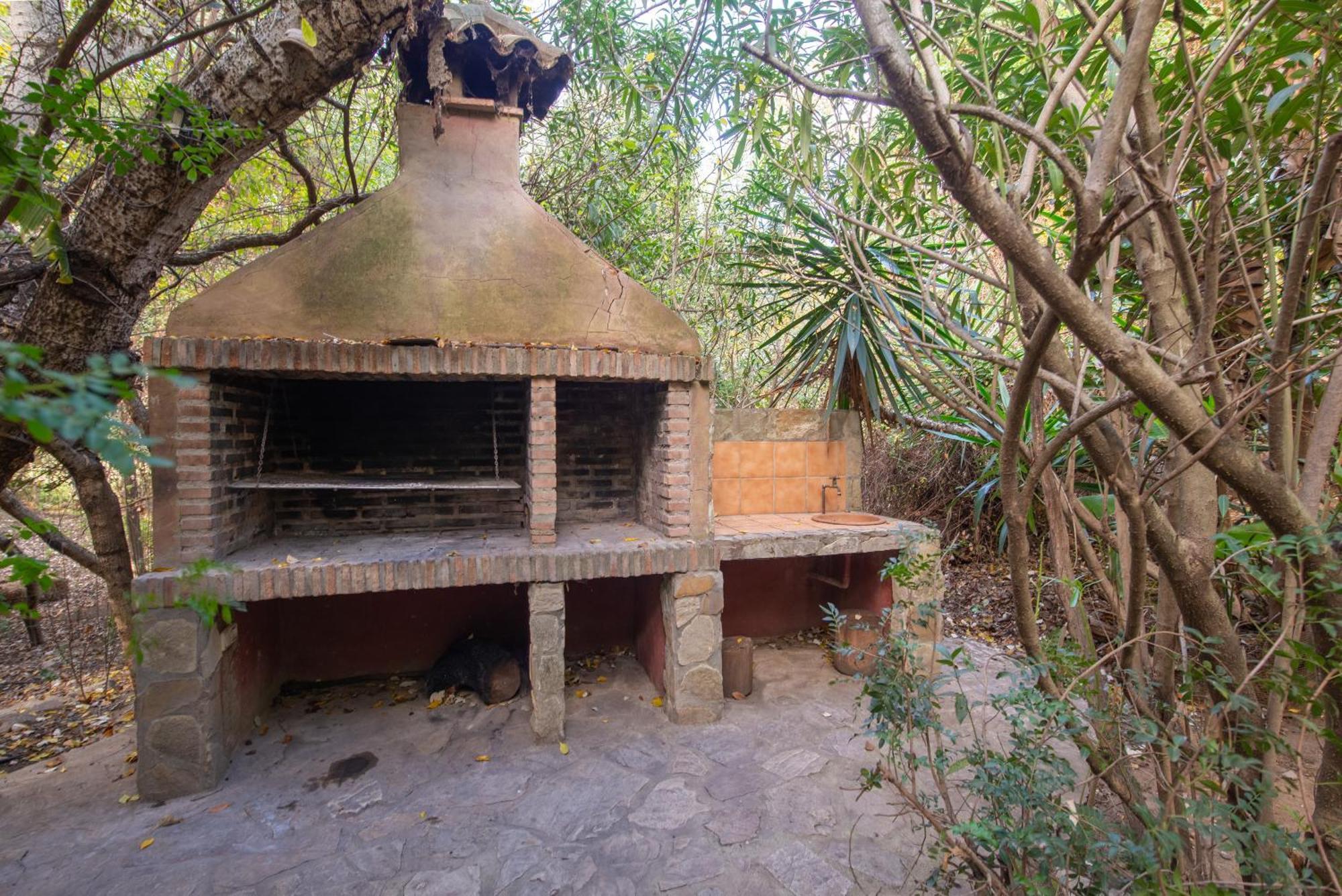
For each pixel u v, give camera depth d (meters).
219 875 2.43
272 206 5.74
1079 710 1.61
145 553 6.07
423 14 3.02
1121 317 3.07
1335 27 1.43
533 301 3.39
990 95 1.79
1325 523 1.42
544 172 5.98
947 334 3.38
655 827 2.71
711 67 3.32
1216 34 1.94
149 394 2.87
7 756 3.50
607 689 4.12
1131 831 1.45
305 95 2.91
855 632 4.18
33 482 5.05
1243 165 1.99
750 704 3.90
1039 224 2.51
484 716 3.74
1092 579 2.67
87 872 2.45
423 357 3.08
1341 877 1.31
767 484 4.67
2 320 3.62
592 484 4.46
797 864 2.48
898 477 7.08
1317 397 1.91
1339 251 1.78
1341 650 1.27
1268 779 1.35
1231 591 2.14
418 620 4.42
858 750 3.32
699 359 3.57
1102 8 1.92
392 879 2.42
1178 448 1.60
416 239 3.27
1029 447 2.34
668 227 6.67
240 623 3.40
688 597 3.60
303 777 3.13
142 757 2.91
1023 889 1.54
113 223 2.77
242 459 3.39
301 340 2.98
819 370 4.88
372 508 4.09
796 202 3.89
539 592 3.38
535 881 2.41
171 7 3.84
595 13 4.28
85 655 5.00
